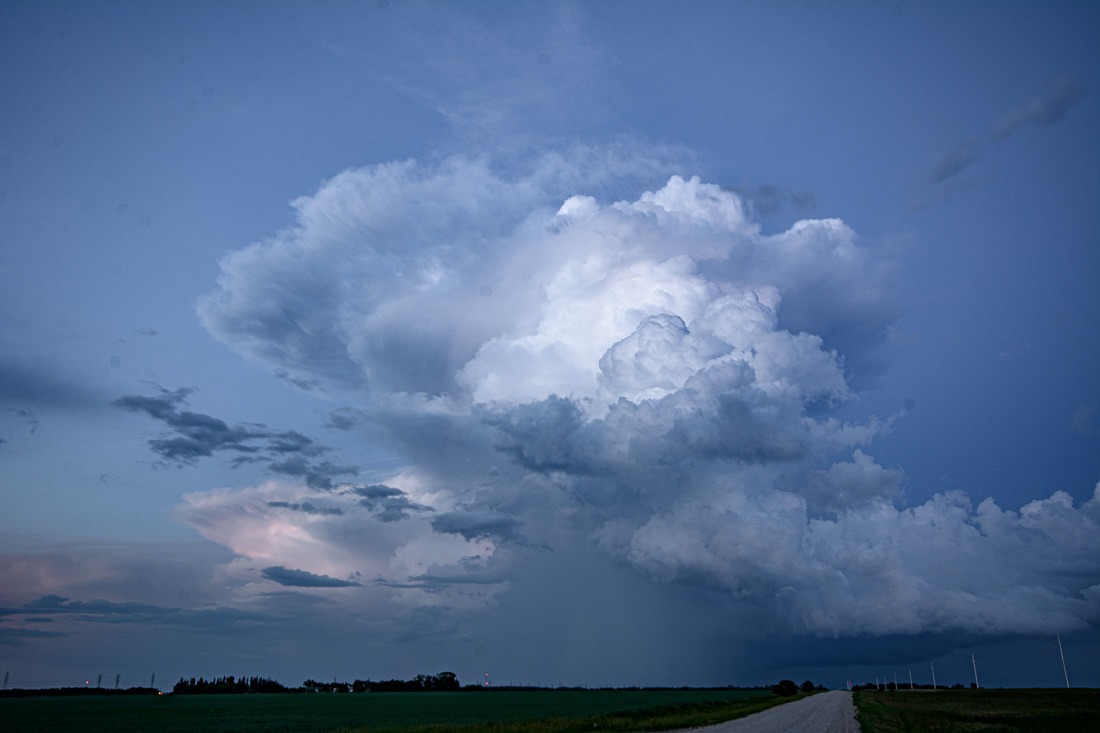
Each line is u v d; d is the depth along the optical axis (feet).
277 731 168.45
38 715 264.31
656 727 157.89
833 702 318.86
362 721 220.84
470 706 349.61
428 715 259.19
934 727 151.02
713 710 261.44
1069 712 219.41
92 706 360.28
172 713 282.97
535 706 338.95
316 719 233.96
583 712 269.85
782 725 162.20
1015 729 143.02
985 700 345.51
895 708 257.96
